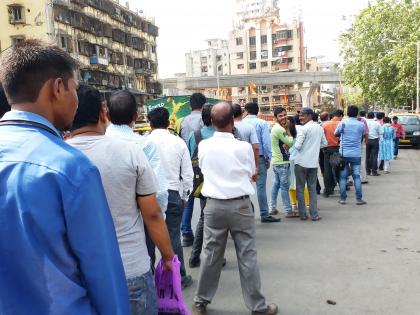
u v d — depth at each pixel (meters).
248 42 102.50
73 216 1.35
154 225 2.56
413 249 5.57
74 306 1.36
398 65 37.03
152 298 2.51
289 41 97.88
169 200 4.39
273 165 7.64
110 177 2.36
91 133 2.44
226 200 3.82
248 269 3.84
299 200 7.35
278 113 7.53
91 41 48.88
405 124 22.30
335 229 6.68
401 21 40.00
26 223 1.31
